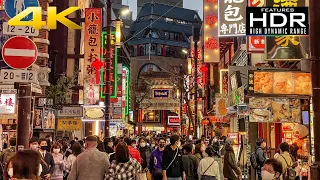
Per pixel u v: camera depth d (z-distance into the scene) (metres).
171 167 10.84
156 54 87.19
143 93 72.69
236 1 17.91
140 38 88.31
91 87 26.16
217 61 24.20
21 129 11.22
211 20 24.42
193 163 12.23
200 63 45.09
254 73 14.83
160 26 89.31
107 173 7.98
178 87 56.28
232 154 13.62
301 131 13.98
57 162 11.45
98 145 11.91
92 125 31.80
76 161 8.10
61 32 30.16
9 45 10.07
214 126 41.25
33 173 4.58
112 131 35.88
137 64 86.50
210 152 11.88
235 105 17.08
